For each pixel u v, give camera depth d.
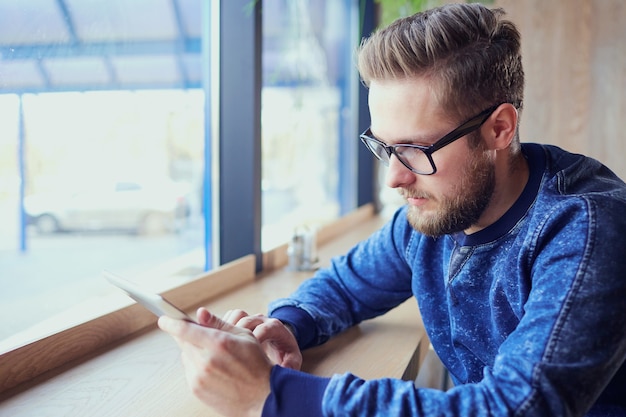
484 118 0.91
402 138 0.92
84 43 1.46
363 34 3.30
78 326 1.15
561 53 2.94
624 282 0.78
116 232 1.62
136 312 1.31
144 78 1.67
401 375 1.11
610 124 2.90
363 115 3.29
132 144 1.65
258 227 1.92
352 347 1.25
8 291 1.34
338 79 3.28
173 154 1.80
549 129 3.00
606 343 0.76
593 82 2.91
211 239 1.95
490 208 0.97
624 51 2.84
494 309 0.98
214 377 0.79
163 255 1.80
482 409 0.73
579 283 0.78
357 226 3.02
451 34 0.88
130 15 1.60
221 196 1.92
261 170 1.92
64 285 1.48
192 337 0.80
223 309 1.52
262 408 0.78
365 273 1.28
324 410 0.77
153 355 1.17
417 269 1.15
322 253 2.33
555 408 0.73
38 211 1.39
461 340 1.07
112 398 0.97
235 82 1.85
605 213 0.83
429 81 0.89
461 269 1.02
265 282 1.82
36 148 1.36
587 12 2.88
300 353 1.10
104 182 1.57
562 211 0.87
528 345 0.77
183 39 1.79
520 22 2.98
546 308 0.79
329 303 1.25
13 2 1.25
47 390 1.00
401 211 1.27
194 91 1.86
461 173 0.92
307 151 2.89
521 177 0.97
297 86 2.72
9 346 1.05
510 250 0.95
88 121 1.50
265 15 2.35
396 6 2.50
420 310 1.16
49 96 1.38
